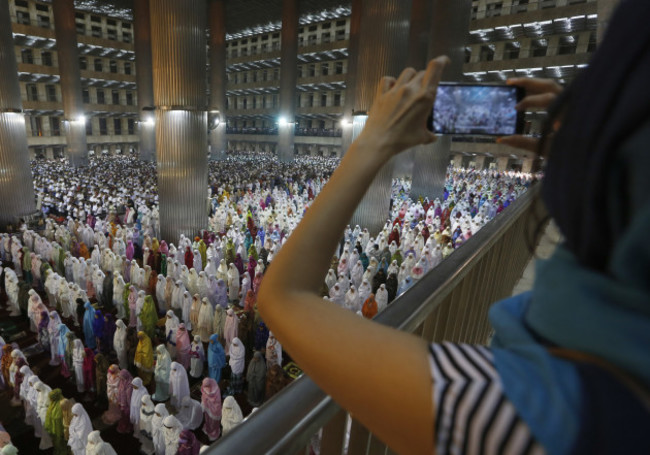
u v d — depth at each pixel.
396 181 25.61
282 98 33.38
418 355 0.36
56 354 7.39
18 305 8.91
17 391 6.52
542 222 0.40
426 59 22.48
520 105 0.73
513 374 0.32
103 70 40.81
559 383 0.29
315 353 0.41
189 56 11.81
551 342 0.33
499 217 2.01
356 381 0.37
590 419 0.25
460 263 1.32
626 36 0.30
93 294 10.05
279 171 30.75
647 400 0.24
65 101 29.02
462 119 0.75
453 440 0.31
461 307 1.53
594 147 0.29
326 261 0.51
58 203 18.12
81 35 36.34
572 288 0.30
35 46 34.50
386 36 12.70
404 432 0.34
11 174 14.20
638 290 0.25
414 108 0.52
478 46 33.28
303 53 40.84
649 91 0.26
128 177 26.36
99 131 42.53
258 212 16.48
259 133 48.28
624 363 0.25
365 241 13.40
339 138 42.72
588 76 0.33
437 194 19.81
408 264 10.48
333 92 43.47
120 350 7.29
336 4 35.16
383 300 9.27
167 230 13.23
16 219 14.50
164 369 6.46
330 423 0.77
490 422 0.29
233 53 48.56
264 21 40.06
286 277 0.50
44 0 33.72
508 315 0.42
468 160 36.72
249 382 6.53
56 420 5.39
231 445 0.58
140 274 9.87
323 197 0.54
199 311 8.23
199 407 6.09
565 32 28.91
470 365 0.34
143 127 34.28
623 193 0.28
